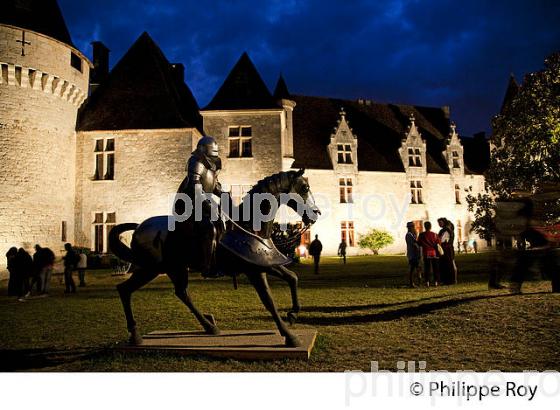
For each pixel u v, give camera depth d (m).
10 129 20.47
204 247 5.04
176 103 24.94
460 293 9.21
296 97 38.66
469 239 38.56
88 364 5.00
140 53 26.56
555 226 8.62
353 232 34.62
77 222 23.47
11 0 20.95
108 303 10.32
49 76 21.62
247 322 7.39
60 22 23.14
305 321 7.37
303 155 34.34
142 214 23.17
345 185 34.78
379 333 6.34
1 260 19.72
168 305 9.68
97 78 29.61
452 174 38.88
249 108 25.27
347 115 39.66
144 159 23.55
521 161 13.02
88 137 23.98
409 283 12.46
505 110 14.13
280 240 5.50
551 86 12.80
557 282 8.10
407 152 37.62
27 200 20.72
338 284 13.12
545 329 5.95
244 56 27.17
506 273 9.02
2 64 20.20
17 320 8.17
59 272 18.86
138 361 5.01
